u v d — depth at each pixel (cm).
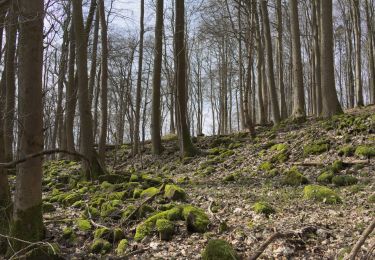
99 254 630
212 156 1628
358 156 1098
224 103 3503
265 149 1522
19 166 572
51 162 2023
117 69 2577
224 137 2022
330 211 702
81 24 1305
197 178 1330
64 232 710
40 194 593
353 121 1389
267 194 906
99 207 895
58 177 1430
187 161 1650
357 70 2459
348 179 915
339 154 1157
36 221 588
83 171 1291
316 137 1391
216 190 1038
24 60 553
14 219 582
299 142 1402
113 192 1023
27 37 554
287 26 3095
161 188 959
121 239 671
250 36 1736
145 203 817
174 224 683
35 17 550
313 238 563
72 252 642
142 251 597
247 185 1080
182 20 1716
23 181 573
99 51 2303
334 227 609
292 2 1927
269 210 725
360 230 577
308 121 1761
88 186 1179
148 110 3578
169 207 803
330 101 1622
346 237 558
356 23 2509
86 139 1282
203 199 909
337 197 774
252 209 755
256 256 468
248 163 1406
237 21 2173
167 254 588
